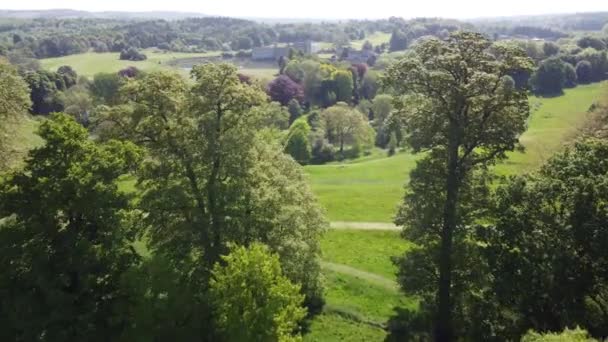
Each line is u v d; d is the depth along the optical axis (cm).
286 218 3512
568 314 3275
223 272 2912
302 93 16138
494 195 3606
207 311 3022
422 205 3688
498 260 3469
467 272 3722
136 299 2859
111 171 2980
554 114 10969
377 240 5516
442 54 3447
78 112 11869
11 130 4516
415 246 5262
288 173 4050
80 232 2980
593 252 3209
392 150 11962
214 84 3259
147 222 3259
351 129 12494
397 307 4166
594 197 3194
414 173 3691
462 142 3494
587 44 18688
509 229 3450
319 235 4153
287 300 2827
